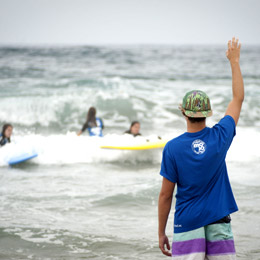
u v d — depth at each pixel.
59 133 36.53
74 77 73.31
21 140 23.23
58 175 19.41
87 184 17.80
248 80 69.00
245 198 15.34
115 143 22.52
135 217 13.84
